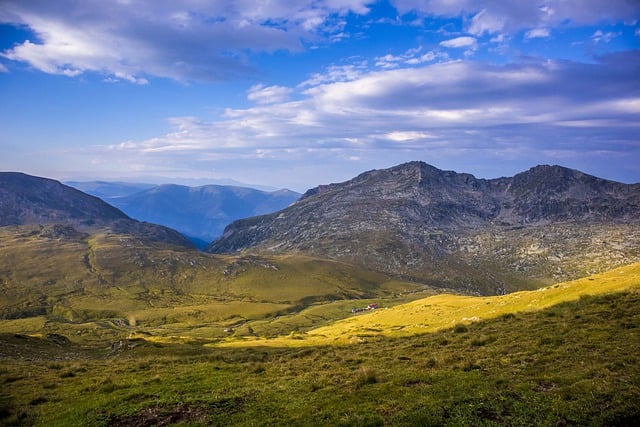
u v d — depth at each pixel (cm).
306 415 2267
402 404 2253
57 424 2466
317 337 10762
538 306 5906
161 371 3694
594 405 2038
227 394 2761
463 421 2002
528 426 1930
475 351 3256
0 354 6297
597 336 3077
